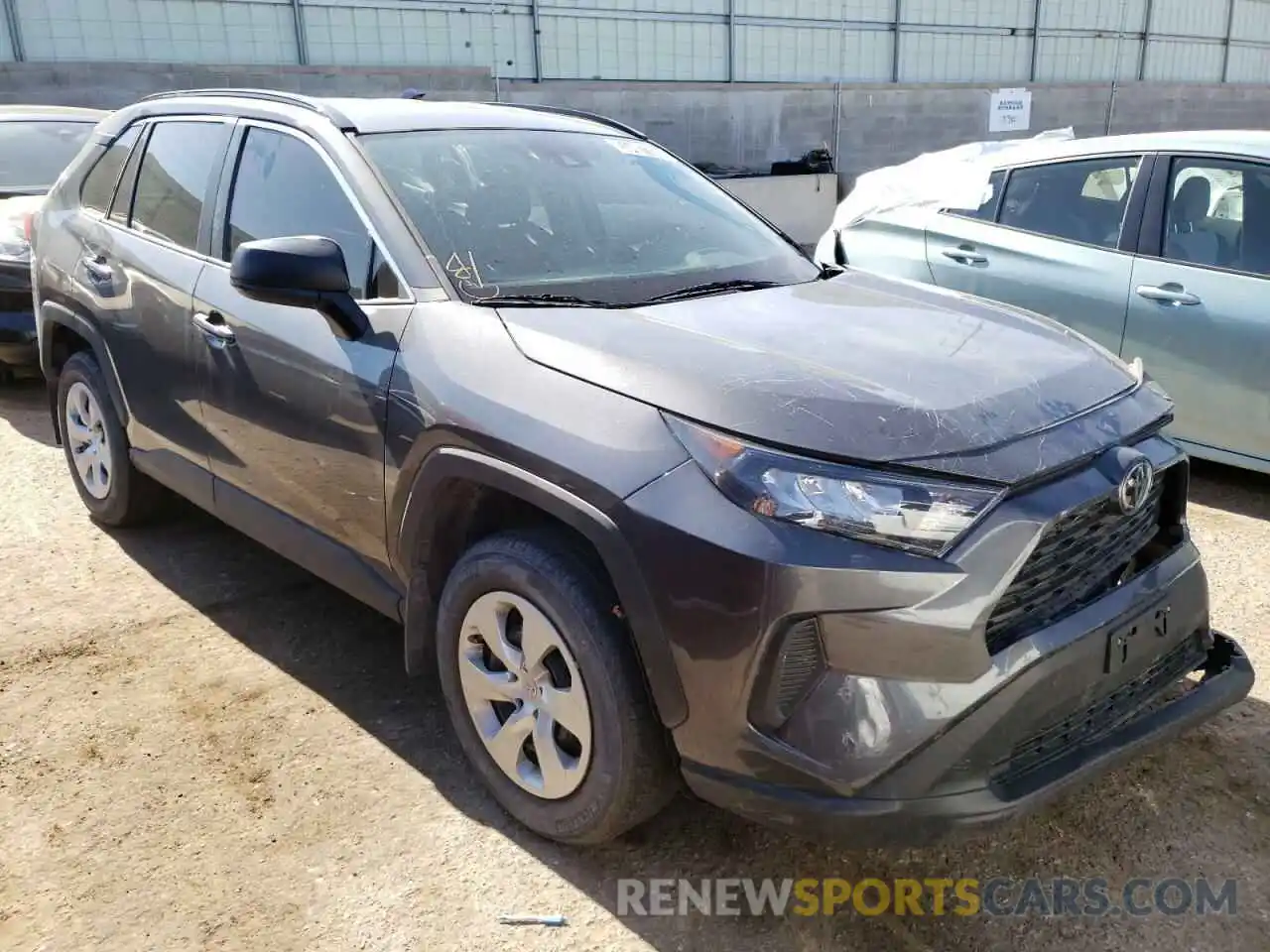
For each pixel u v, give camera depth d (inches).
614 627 90.9
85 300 160.7
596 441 89.3
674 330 101.2
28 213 251.9
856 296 122.0
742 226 142.6
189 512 184.4
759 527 81.6
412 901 96.3
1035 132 893.8
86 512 186.1
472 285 110.0
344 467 113.6
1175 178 195.6
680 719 87.3
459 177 124.3
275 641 142.5
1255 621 148.1
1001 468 85.0
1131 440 97.0
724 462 83.7
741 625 81.7
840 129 799.1
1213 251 189.6
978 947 92.0
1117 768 93.4
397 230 113.9
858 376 92.7
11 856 101.3
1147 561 102.9
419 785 112.5
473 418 97.2
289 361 118.8
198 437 139.9
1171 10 1043.3
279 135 132.7
